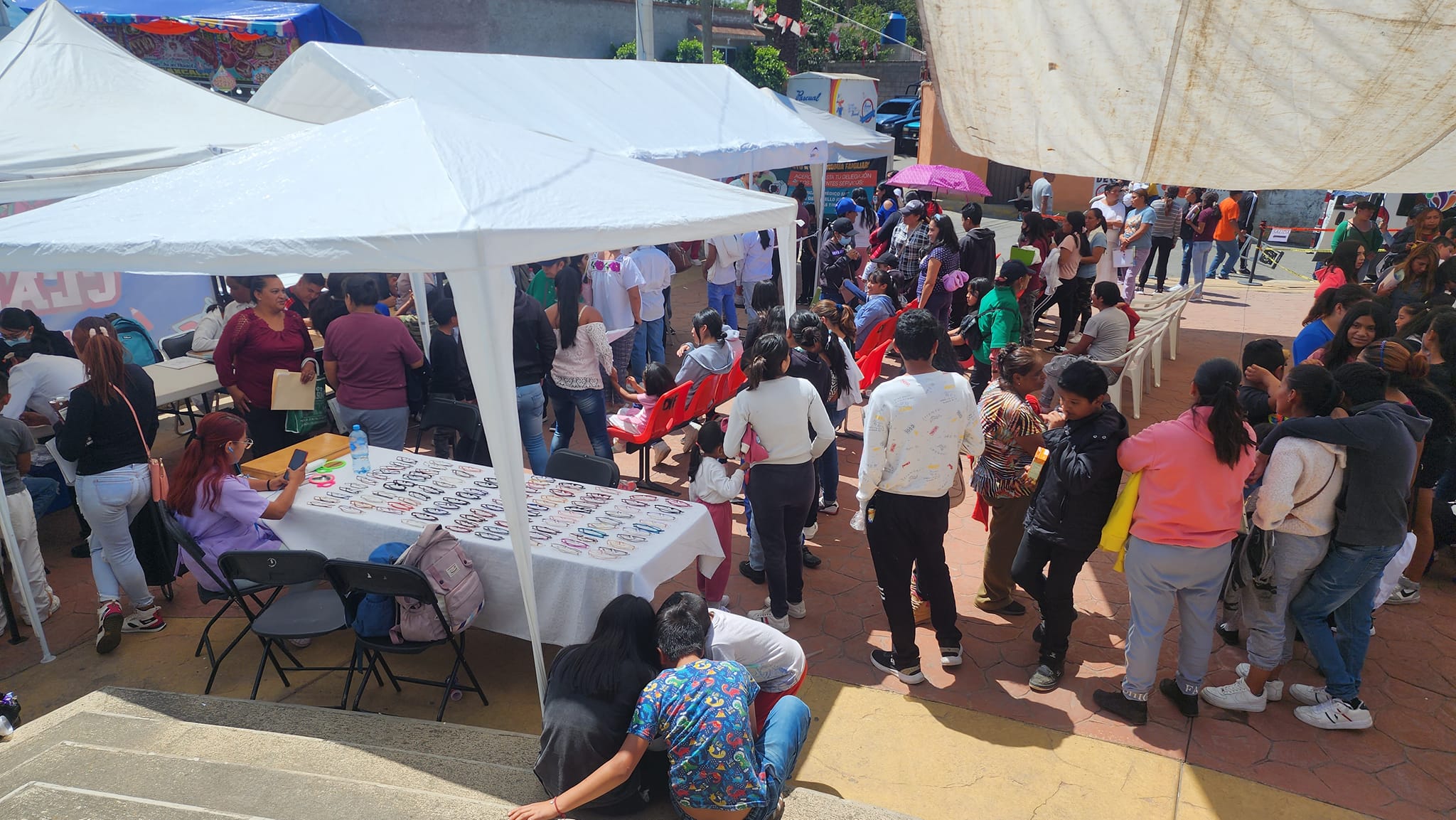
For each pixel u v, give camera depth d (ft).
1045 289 33.99
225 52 46.14
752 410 14.35
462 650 13.61
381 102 24.67
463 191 11.89
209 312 25.40
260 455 20.12
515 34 55.26
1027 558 13.66
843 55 104.12
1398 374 14.98
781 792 10.23
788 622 15.76
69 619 16.44
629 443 21.43
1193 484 11.87
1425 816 11.39
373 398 19.01
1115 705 13.42
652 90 33.50
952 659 14.42
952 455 13.19
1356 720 12.88
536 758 11.65
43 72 22.38
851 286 34.01
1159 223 43.73
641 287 28.89
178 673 14.74
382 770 11.11
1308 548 12.30
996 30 4.96
